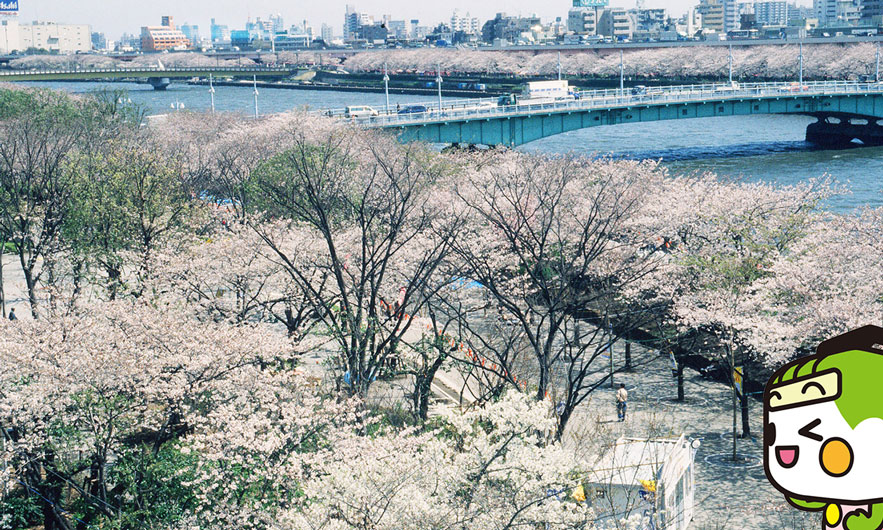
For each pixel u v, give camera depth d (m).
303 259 50.25
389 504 27.20
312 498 29.08
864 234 54.50
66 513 34.59
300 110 128.50
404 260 52.38
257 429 32.72
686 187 72.44
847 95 168.75
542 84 170.88
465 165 96.12
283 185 65.00
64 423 33.25
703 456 43.06
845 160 149.12
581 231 58.22
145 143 93.62
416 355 48.75
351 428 34.41
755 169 137.38
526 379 44.47
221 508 30.78
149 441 39.75
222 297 51.25
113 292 51.25
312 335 52.16
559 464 29.11
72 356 34.00
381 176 74.75
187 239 58.91
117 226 59.34
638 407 48.81
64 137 92.50
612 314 56.97
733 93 166.12
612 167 80.25
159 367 34.69
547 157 105.75
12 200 66.19
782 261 50.78
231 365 36.19
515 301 54.88
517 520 27.78
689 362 54.38
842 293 46.25
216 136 109.56
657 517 31.59
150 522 32.22
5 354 34.00
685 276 55.34
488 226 61.25
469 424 31.77
